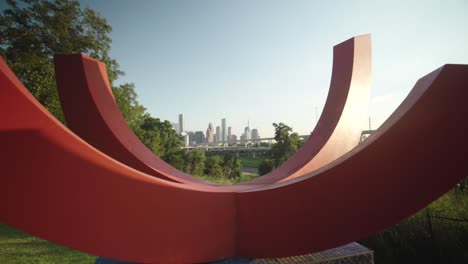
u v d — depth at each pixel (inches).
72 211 87.1
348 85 181.2
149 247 100.3
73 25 528.7
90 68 171.2
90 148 88.6
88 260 207.5
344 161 98.3
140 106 733.3
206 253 111.6
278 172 187.9
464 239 186.5
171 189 104.9
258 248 114.8
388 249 198.1
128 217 96.3
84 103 165.2
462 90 86.7
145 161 168.7
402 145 90.8
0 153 77.3
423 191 90.7
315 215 104.3
